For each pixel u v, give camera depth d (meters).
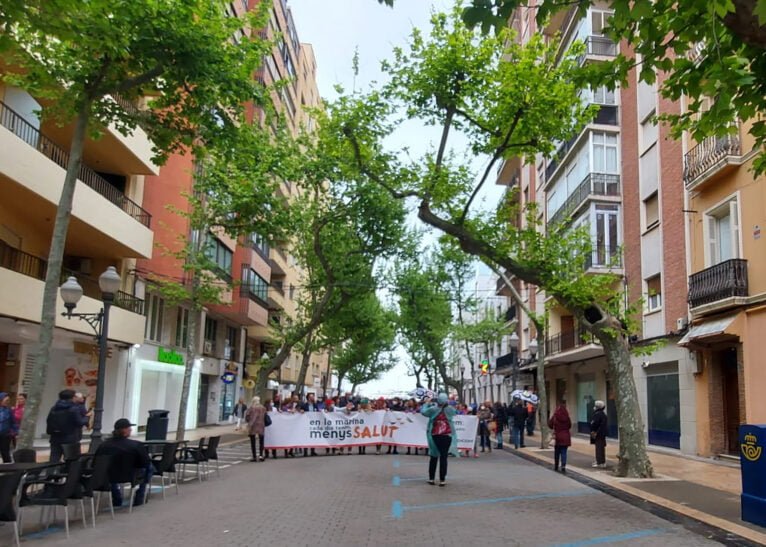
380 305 42.91
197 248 21.62
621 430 13.89
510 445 25.11
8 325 17.16
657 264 22.52
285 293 50.41
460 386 41.69
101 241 21.12
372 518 8.84
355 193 26.25
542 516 9.13
